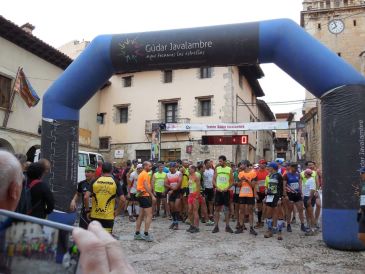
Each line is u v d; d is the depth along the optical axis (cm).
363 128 761
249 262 674
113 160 2686
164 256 716
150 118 2606
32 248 83
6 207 138
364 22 2881
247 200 991
